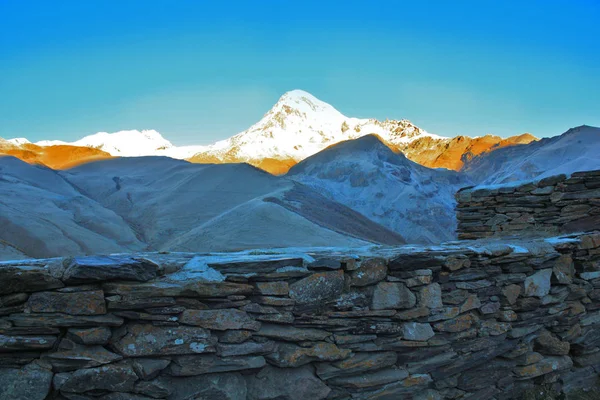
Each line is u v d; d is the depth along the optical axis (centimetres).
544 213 891
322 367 486
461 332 561
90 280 414
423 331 532
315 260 487
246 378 464
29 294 408
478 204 976
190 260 462
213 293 443
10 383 392
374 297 510
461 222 1003
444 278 557
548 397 620
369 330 504
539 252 632
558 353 653
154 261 444
